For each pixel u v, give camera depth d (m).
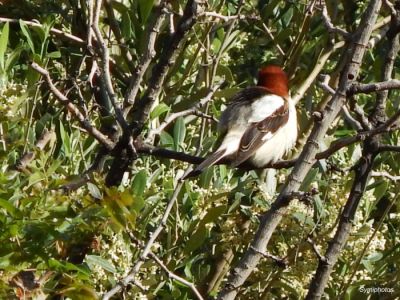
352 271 11.14
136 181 9.99
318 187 11.36
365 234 10.98
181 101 12.30
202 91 12.30
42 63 10.92
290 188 8.55
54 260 8.02
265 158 11.47
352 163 11.55
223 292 8.58
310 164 8.53
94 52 11.30
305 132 12.73
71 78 10.69
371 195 11.25
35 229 7.95
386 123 9.04
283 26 14.04
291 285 10.80
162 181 11.55
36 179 8.47
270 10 13.03
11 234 7.92
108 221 8.18
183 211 11.03
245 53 14.32
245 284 11.21
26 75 11.43
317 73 12.76
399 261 11.68
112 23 12.59
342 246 9.32
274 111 11.57
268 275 10.80
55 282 8.24
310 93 13.40
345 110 10.03
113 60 12.65
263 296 10.73
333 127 12.30
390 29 9.77
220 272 11.33
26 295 7.93
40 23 12.40
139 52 12.66
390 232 12.41
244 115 11.48
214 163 10.22
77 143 10.84
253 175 12.05
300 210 10.72
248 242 11.10
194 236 10.42
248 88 11.95
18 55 10.52
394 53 9.79
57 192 8.23
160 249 10.94
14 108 9.90
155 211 11.05
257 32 14.27
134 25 12.69
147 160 11.48
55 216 8.13
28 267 8.02
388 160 12.61
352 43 8.61
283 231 10.79
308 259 10.77
